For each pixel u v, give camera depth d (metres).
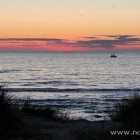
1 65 92.69
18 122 8.50
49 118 10.44
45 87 40.91
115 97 30.22
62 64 104.31
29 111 10.86
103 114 17.78
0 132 7.59
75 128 8.82
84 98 29.56
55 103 25.56
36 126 8.70
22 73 65.38
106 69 81.06
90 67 88.94
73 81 50.75
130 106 10.58
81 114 18.55
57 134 7.98
